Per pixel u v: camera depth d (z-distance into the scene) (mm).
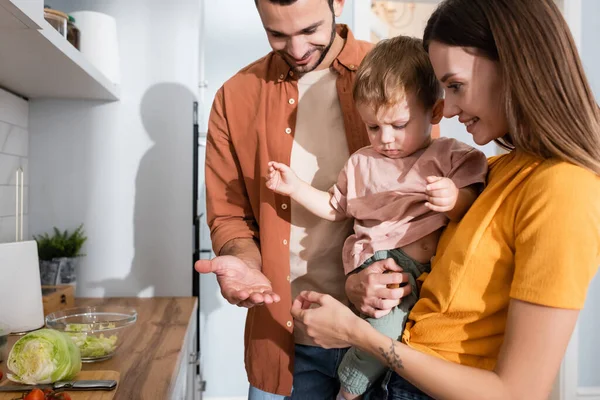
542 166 840
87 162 2100
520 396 792
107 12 2098
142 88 2117
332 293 1290
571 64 835
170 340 1525
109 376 1154
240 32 2961
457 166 1089
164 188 2125
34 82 1775
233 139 1337
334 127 1295
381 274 1072
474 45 862
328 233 1281
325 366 1286
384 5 3555
